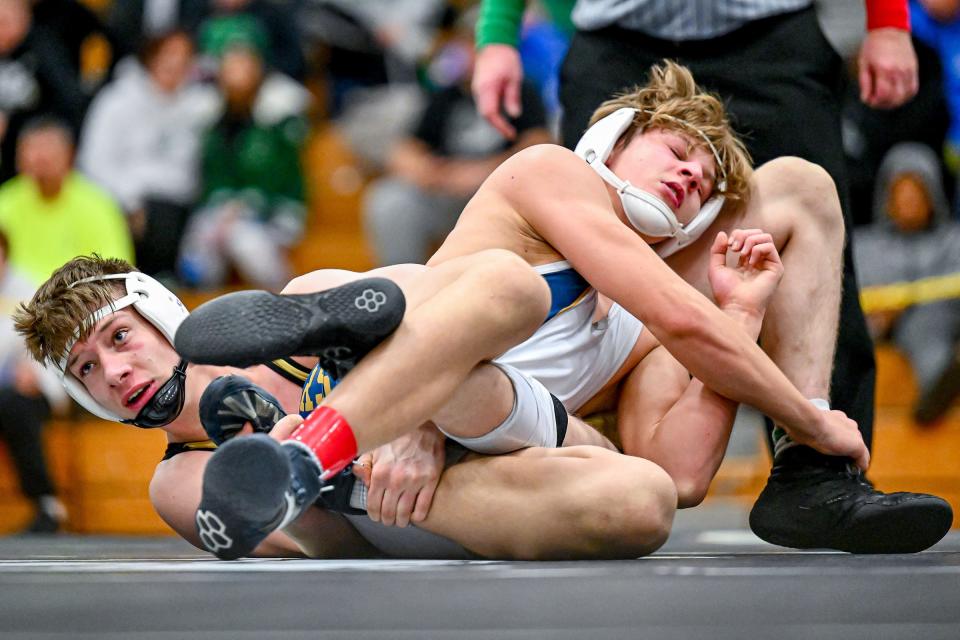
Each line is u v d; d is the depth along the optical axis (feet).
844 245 18.45
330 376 13.12
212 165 44.86
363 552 15.62
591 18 19.70
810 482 15.80
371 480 14.23
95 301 14.92
